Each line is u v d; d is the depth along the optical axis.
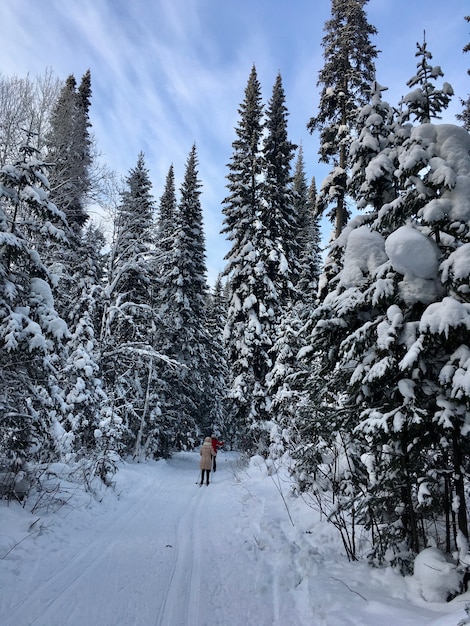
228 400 17.83
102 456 10.35
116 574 5.11
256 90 20.47
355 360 5.49
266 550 6.29
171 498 10.40
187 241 22.28
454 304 4.23
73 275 18.64
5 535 5.48
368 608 3.92
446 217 4.82
